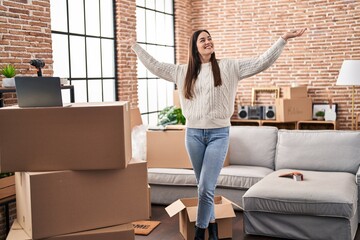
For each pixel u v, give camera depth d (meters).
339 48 8.13
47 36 4.83
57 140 2.22
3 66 4.22
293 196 3.67
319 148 4.59
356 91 8.06
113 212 2.34
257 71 3.11
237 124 8.73
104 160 2.25
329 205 3.55
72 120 2.22
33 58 4.62
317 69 8.32
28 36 4.55
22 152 2.21
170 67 3.33
